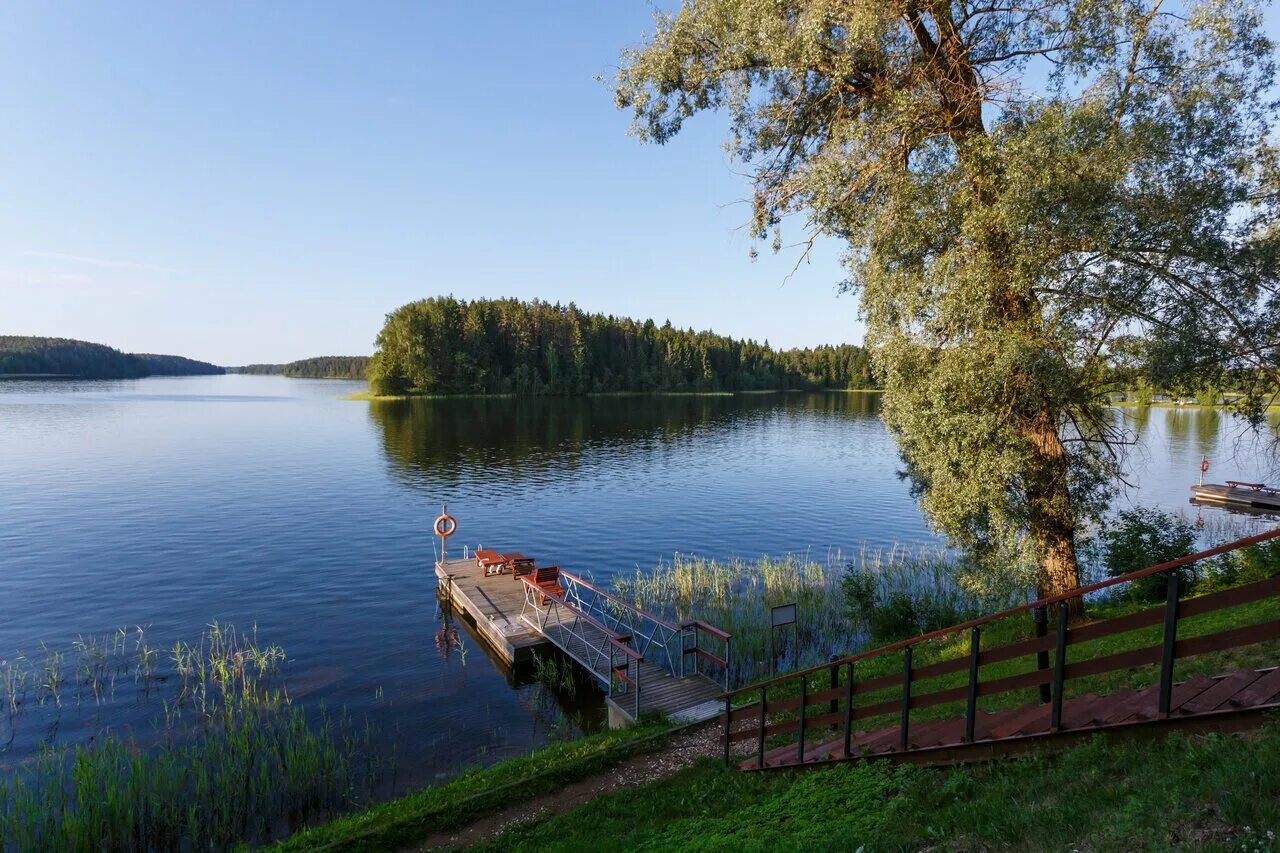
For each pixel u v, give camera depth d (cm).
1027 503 1287
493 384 12888
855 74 1303
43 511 3478
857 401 13800
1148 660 482
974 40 1286
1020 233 1091
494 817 1009
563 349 13725
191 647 1880
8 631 1972
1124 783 467
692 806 879
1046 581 1350
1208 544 2712
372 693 1634
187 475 4550
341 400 12475
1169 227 1075
